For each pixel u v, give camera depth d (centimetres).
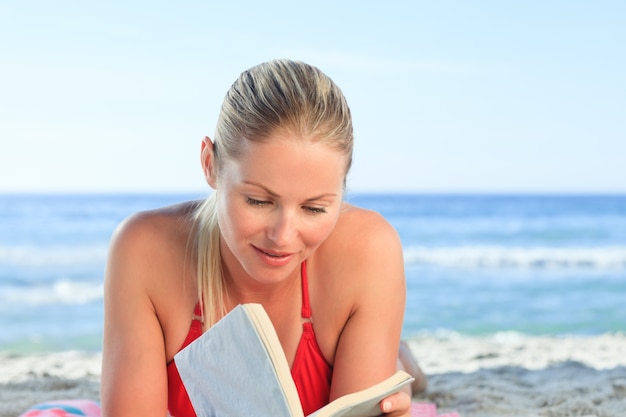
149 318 219
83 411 280
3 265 1973
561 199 4409
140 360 214
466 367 501
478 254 2048
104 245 2392
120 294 219
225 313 222
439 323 1238
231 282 221
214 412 182
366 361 216
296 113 172
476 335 1124
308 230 181
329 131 175
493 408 345
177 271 220
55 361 575
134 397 212
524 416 332
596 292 1518
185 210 230
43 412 276
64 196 5284
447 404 361
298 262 188
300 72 181
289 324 224
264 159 173
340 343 221
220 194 189
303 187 175
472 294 1534
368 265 220
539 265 1900
